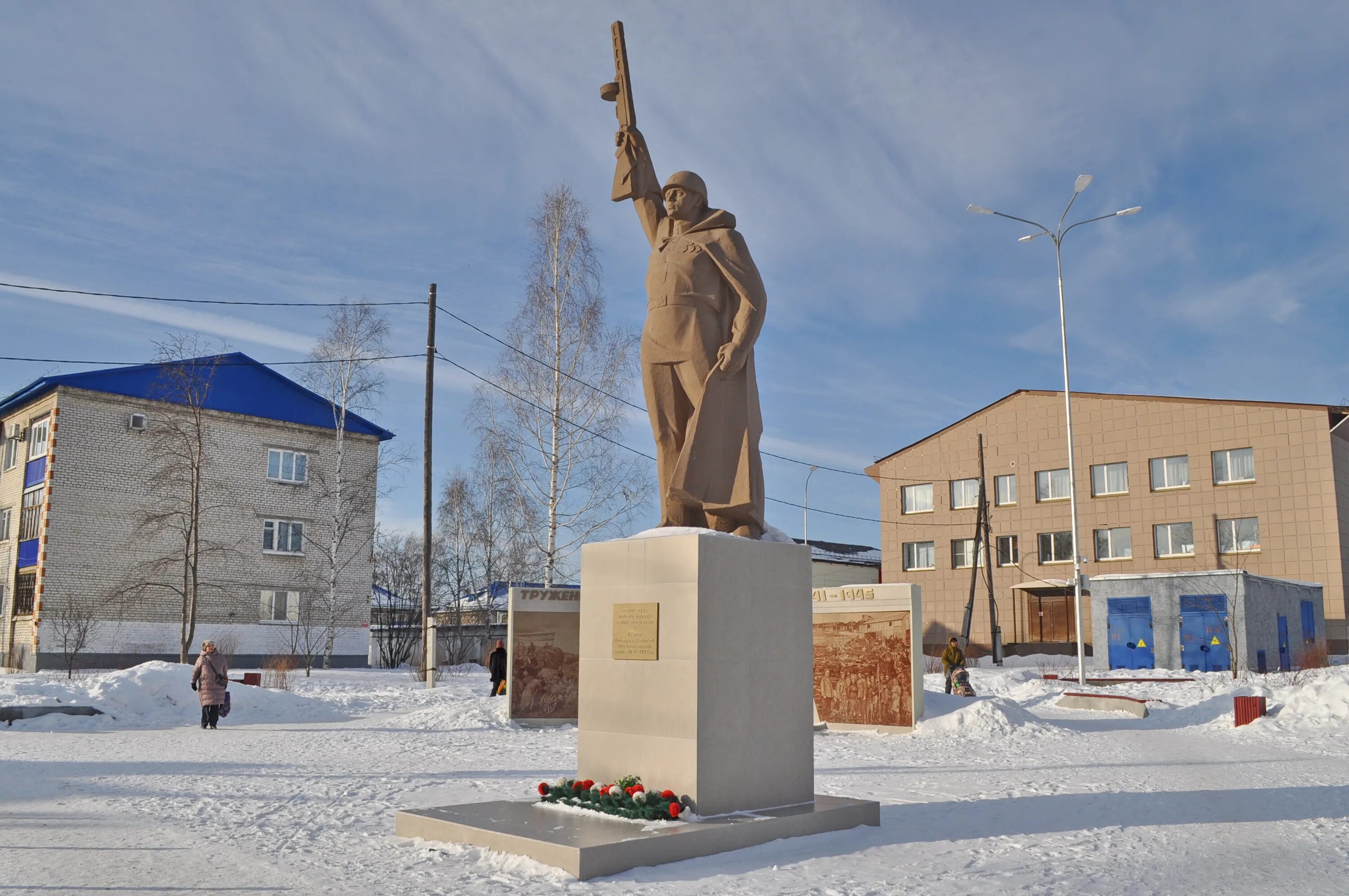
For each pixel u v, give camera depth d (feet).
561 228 95.76
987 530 143.54
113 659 124.26
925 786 36.73
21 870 22.21
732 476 30.27
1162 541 151.74
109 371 126.93
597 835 23.26
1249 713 62.18
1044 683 90.79
